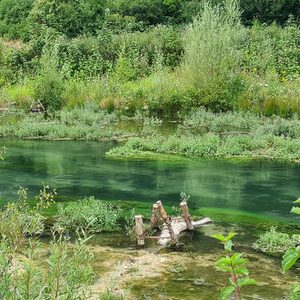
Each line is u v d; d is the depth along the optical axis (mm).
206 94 18359
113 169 10961
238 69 19250
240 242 6824
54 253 3225
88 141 14414
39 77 20703
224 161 11703
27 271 2992
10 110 20016
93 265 5957
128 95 19609
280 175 10406
